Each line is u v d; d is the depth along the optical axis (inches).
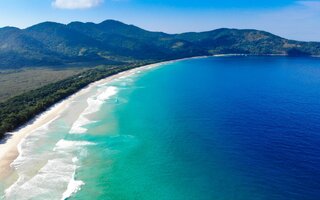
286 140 3004.4
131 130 3410.4
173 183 2220.7
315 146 2832.2
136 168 2463.1
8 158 2610.7
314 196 2014.0
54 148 2854.3
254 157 2620.6
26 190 2095.2
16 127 3481.8
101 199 2012.8
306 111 4131.4
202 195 2058.3
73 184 2190.0
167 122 3703.3
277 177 2267.5
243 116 3902.6
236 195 2046.0
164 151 2800.2
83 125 3595.0
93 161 2583.7
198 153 2736.2
